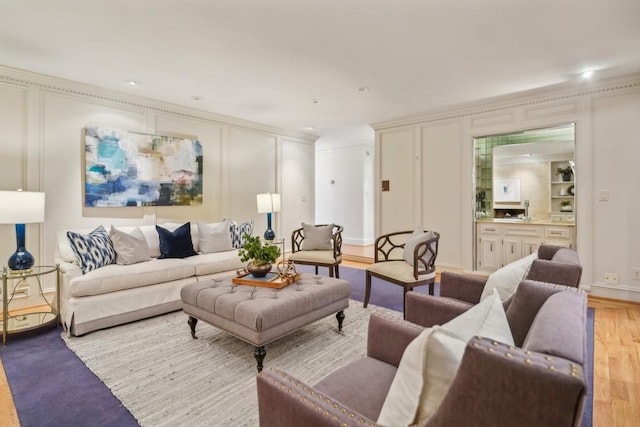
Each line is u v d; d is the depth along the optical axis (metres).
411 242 3.17
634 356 2.37
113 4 2.19
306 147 6.50
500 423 0.62
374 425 0.79
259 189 5.64
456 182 4.81
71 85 3.60
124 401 1.82
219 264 3.62
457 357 0.76
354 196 7.65
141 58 3.02
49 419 1.67
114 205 3.90
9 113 3.26
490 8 2.27
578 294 1.07
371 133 6.43
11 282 3.32
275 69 3.29
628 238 3.57
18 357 2.32
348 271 5.08
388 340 1.39
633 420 1.70
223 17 2.36
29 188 3.37
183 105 4.50
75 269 2.82
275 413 0.96
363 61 3.11
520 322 1.30
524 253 4.30
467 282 2.18
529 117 4.17
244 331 2.12
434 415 0.71
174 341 2.57
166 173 4.36
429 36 2.64
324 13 2.31
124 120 4.05
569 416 0.56
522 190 5.32
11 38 2.65
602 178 3.69
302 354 2.35
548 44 2.79
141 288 3.01
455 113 4.78
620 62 3.16
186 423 1.64
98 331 2.76
